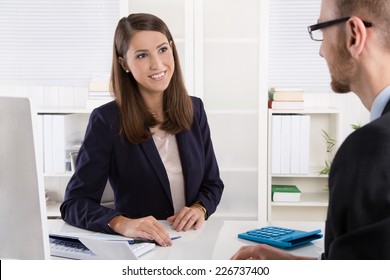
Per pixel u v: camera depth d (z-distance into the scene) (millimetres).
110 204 2348
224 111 3473
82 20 3965
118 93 2145
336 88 1179
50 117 3619
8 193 1176
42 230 1168
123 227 1776
